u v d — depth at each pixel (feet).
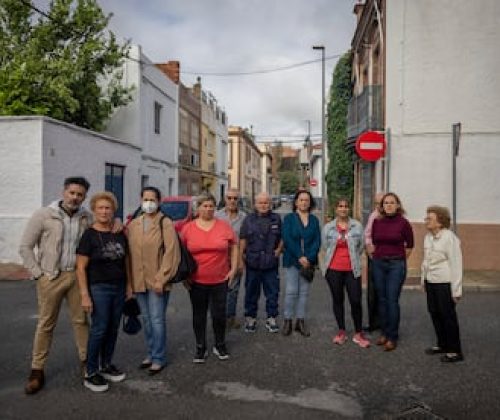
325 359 19.30
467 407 15.03
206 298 19.06
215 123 115.75
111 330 16.89
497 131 40.34
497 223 40.47
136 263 17.38
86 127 54.44
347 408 14.97
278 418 14.29
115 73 57.62
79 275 16.17
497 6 40.14
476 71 40.52
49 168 39.96
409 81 41.37
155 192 17.60
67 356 19.36
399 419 14.23
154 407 14.98
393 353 20.07
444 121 40.96
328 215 82.74
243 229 23.18
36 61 47.26
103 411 14.70
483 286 33.09
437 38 40.91
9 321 24.58
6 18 49.44
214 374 17.67
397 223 20.99
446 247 19.16
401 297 31.01
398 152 41.63
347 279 21.26
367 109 45.57
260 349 20.49
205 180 105.29
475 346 20.97
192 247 18.80
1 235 39.09
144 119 63.52
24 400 15.46
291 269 22.58
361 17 56.44
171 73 81.00
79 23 50.49
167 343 21.27
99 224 16.70
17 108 43.96
